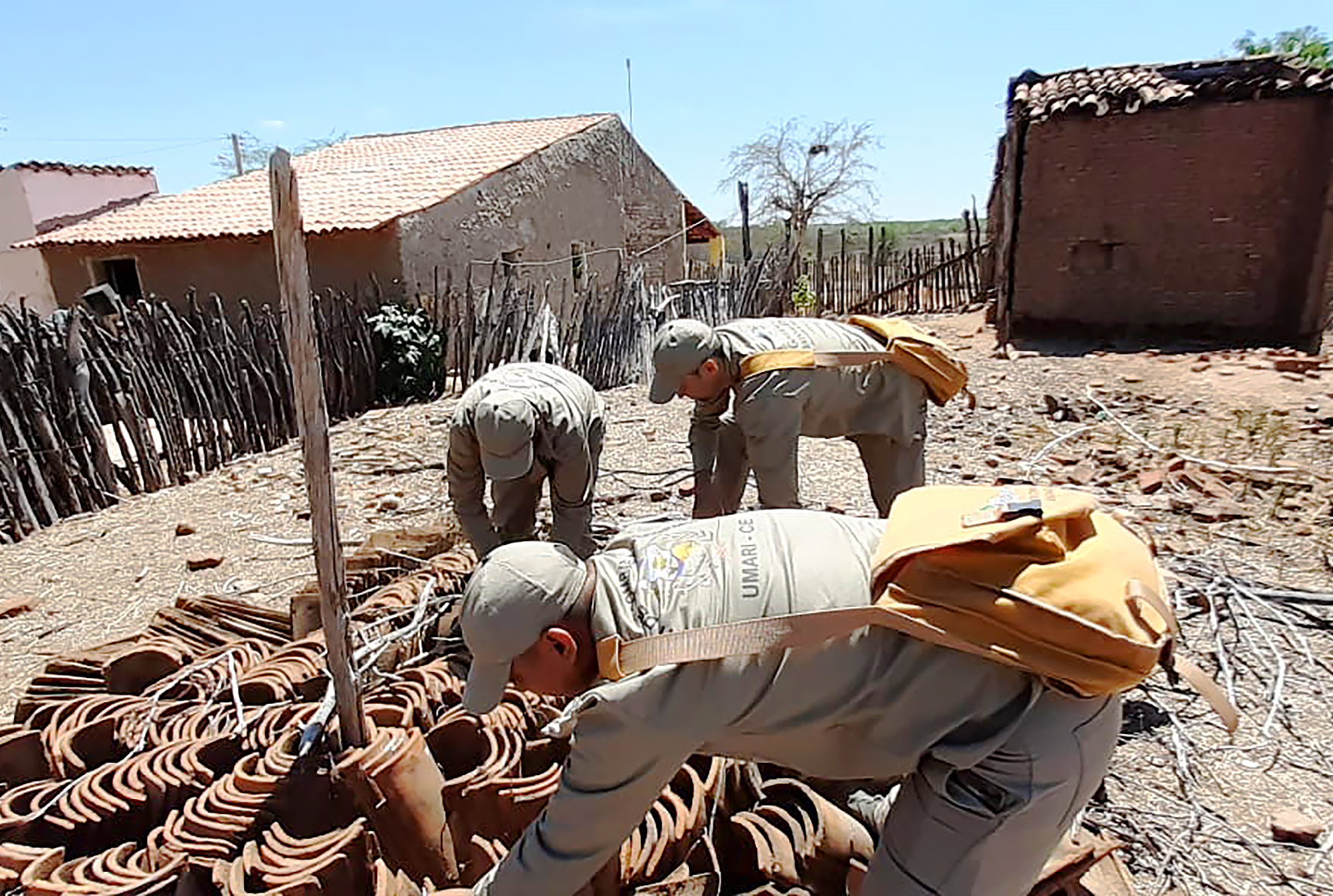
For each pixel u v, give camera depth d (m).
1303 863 2.77
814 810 2.38
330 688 2.79
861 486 6.37
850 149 30.61
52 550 5.94
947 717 1.69
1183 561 4.70
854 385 3.80
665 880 2.12
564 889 1.79
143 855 2.21
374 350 10.34
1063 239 11.50
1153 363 9.95
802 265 18.36
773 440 3.67
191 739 2.69
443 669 3.02
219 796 2.35
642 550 1.85
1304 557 4.88
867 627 1.70
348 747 2.49
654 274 22.42
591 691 1.69
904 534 1.74
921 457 4.17
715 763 2.48
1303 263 10.52
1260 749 3.33
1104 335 11.55
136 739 2.77
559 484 4.14
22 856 2.20
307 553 5.69
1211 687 1.75
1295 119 10.22
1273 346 10.83
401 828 2.26
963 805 1.69
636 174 21.20
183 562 5.64
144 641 3.42
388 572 4.32
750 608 1.69
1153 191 10.96
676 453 7.44
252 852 2.16
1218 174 10.66
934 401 4.07
